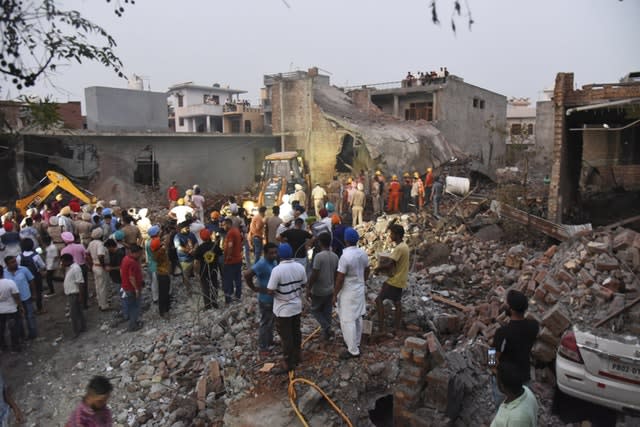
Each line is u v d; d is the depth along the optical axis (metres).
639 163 22.62
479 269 10.57
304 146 26.50
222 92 59.00
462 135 32.19
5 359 8.13
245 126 49.75
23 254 9.81
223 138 25.39
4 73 3.43
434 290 9.20
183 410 6.10
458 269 10.22
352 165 25.16
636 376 4.82
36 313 10.06
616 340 5.02
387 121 26.45
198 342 7.84
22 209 15.83
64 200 17.12
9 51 3.40
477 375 5.73
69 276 8.84
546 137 35.09
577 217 15.45
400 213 18.45
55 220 11.54
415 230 14.78
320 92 29.61
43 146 19.09
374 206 19.00
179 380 6.91
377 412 5.96
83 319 9.16
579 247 8.07
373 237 14.97
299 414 5.39
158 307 9.98
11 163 17.92
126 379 7.19
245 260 12.42
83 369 7.70
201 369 7.04
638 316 5.71
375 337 6.82
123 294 9.18
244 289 10.38
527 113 50.59
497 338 4.77
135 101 26.33
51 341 8.79
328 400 5.52
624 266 6.90
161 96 27.55
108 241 9.92
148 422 6.20
